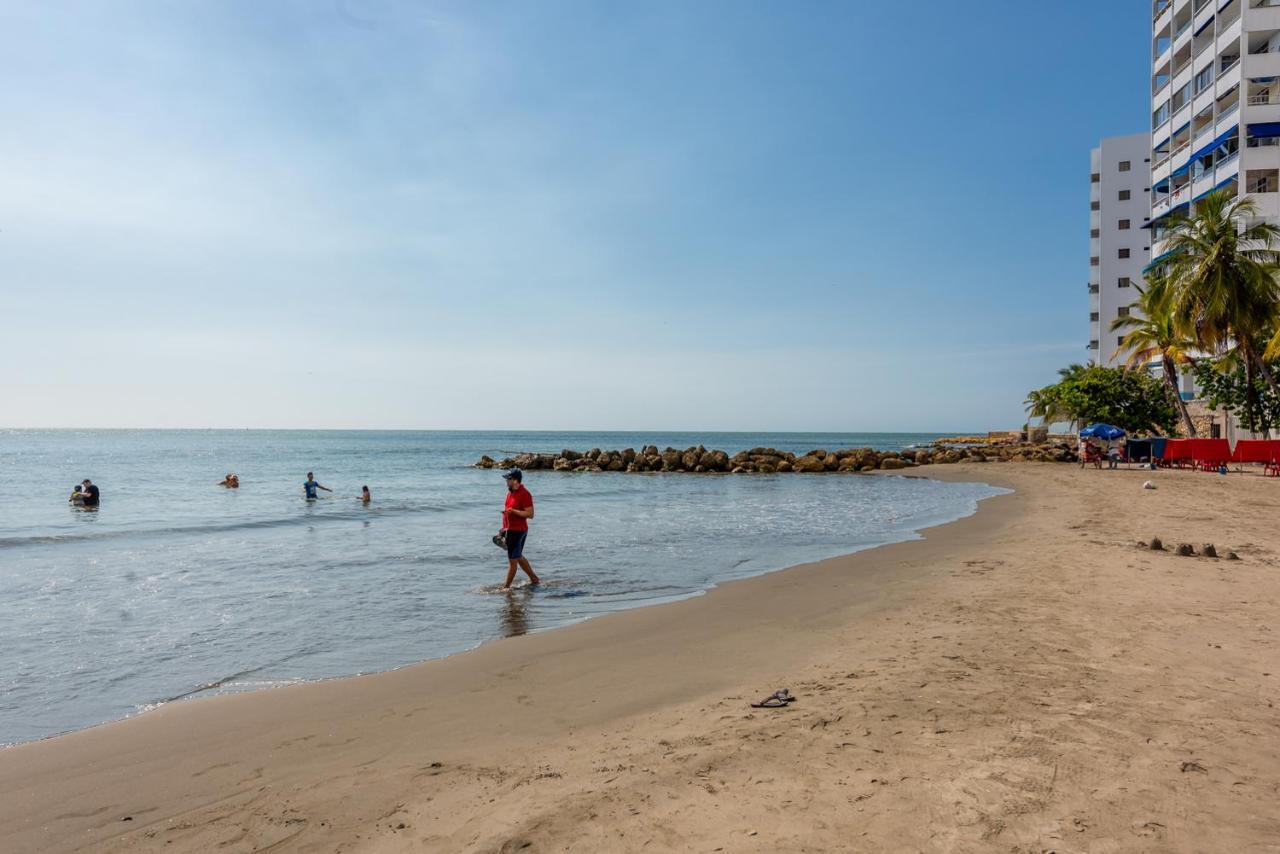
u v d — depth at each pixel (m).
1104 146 66.19
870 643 6.92
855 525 18.89
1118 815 3.31
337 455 79.94
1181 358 41.88
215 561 13.66
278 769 4.56
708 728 4.75
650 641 7.69
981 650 6.32
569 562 13.33
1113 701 4.88
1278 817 3.27
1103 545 12.45
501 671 6.74
